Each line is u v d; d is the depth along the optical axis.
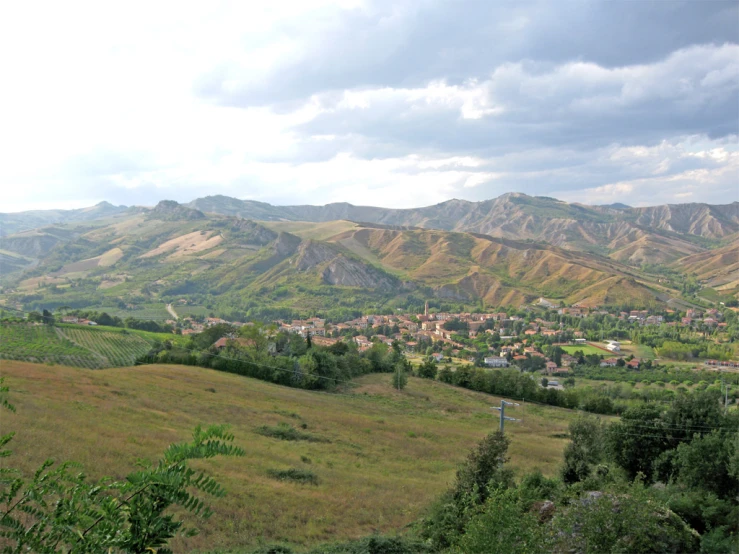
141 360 89.25
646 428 34.16
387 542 22.86
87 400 45.34
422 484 36.62
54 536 4.45
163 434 37.09
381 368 108.31
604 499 17.06
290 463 37.00
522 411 80.38
